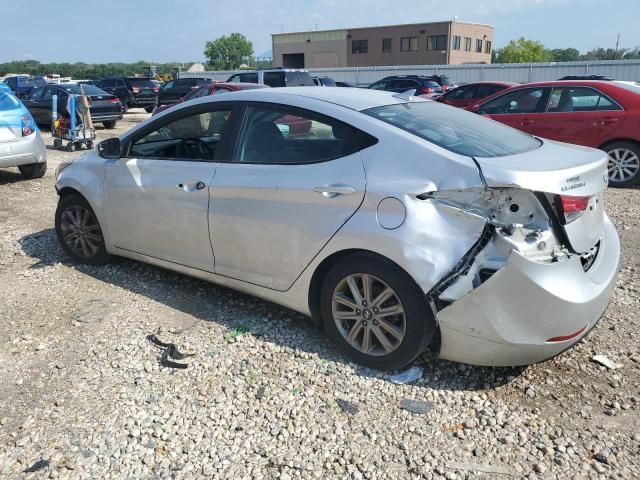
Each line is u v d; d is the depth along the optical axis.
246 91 4.02
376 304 3.26
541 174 2.86
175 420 3.00
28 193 8.36
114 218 4.70
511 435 2.85
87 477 2.62
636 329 3.91
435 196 3.02
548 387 3.24
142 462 2.71
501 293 2.87
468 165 2.97
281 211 3.54
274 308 4.24
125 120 22.31
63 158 12.11
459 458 2.71
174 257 4.34
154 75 47.28
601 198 3.34
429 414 3.02
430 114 3.75
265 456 2.74
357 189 3.21
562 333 2.96
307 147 3.54
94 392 3.25
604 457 2.68
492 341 2.97
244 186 3.71
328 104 3.58
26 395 3.23
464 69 37.00
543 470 2.62
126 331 3.94
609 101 8.76
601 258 3.34
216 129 4.05
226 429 2.93
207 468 2.66
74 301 4.44
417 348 3.16
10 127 8.62
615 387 3.24
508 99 9.75
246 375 3.38
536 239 2.91
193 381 3.34
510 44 77.31
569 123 9.03
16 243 5.93
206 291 4.57
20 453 2.77
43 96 17.70
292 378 3.34
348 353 3.46
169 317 4.14
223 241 3.91
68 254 5.28
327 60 66.19
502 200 2.93
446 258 2.96
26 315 4.21
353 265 3.28
